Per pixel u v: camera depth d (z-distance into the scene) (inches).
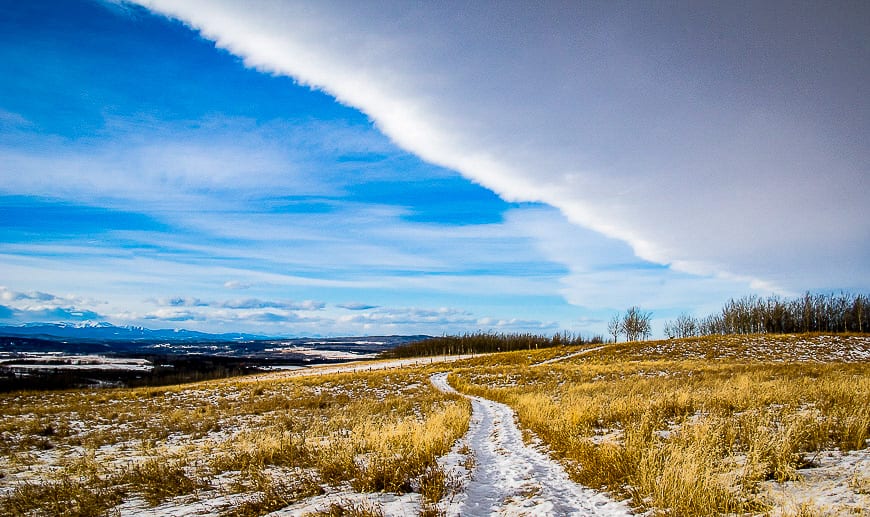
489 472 370.3
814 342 2150.6
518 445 497.4
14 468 461.4
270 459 409.7
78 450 579.2
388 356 5649.6
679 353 2186.3
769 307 3759.8
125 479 360.5
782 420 389.4
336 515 245.6
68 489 331.3
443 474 325.4
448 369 2311.8
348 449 405.1
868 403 405.1
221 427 757.9
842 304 3582.7
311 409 986.1
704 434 346.0
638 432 393.4
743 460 309.6
